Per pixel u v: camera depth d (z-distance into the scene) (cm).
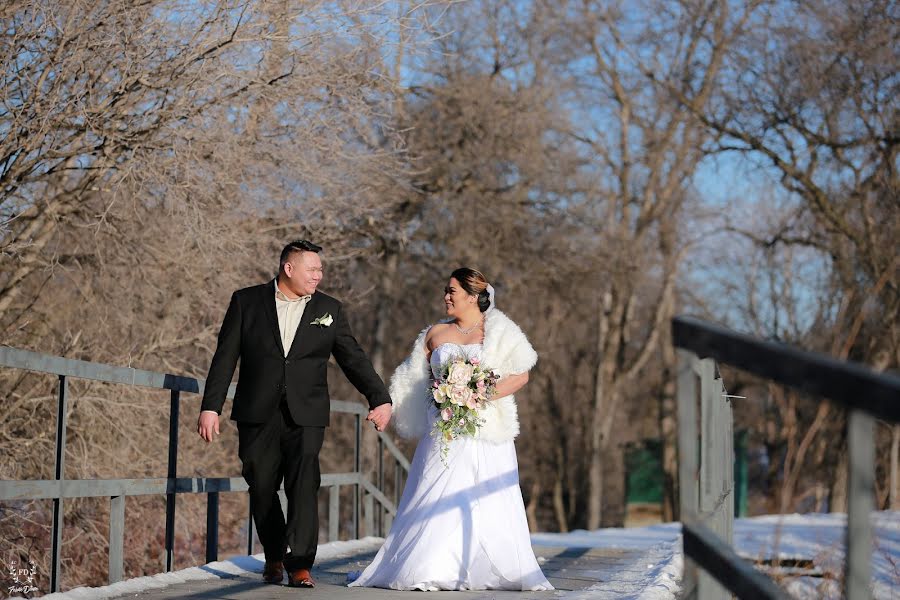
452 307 728
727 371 3397
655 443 3800
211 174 1212
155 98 1143
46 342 1337
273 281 693
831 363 213
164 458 1398
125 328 1355
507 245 2603
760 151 2580
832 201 2497
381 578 688
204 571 743
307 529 672
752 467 2881
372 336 2872
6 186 1108
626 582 712
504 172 2580
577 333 3953
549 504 4478
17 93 1104
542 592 674
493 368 709
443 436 694
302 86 1238
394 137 1427
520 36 2578
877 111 2331
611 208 3581
